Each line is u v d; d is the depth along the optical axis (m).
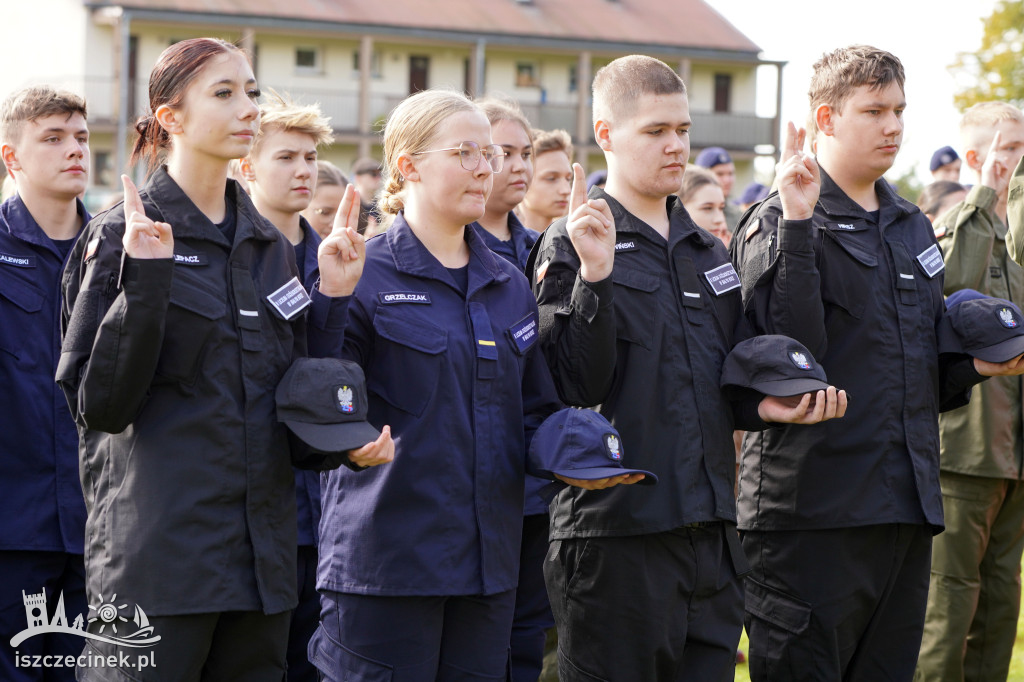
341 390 2.89
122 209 2.85
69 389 2.78
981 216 4.90
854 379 3.81
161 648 2.74
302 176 4.50
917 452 3.81
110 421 2.71
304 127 4.50
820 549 3.78
